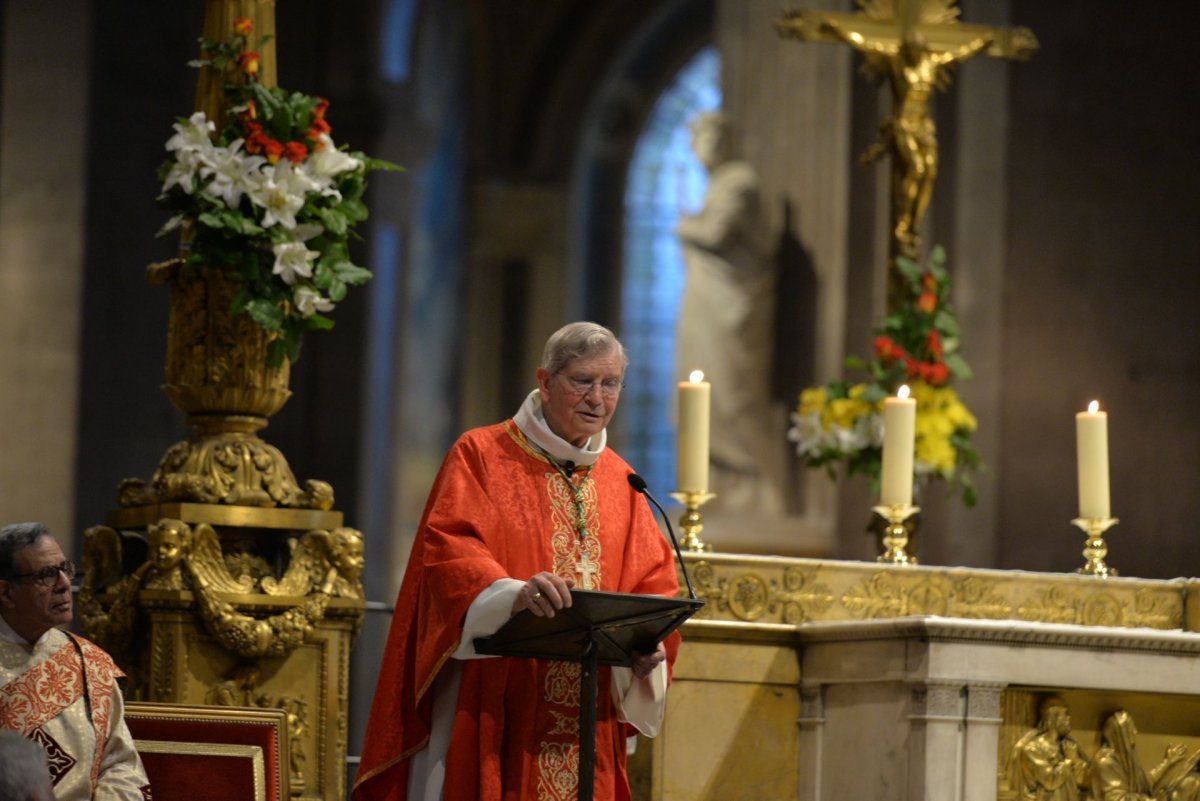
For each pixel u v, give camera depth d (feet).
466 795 16.66
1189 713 21.12
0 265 48.75
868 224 45.96
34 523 17.33
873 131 46.01
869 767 20.71
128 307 50.62
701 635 21.83
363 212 21.18
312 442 65.41
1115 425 43.96
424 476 77.56
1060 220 44.37
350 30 66.80
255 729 18.95
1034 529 43.16
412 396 78.07
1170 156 44.91
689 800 21.63
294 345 20.67
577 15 77.66
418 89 70.13
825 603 22.29
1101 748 20.68
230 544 20.53
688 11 78.07
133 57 51.42
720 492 48.88
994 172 44.11
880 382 27.25
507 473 17.43
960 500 42.65
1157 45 45.19
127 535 20.99
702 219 49.98
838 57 47.42
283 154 20.52
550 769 16.89
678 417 22.61
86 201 49.29
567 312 78.07
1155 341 44.32
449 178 78.89
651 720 17.26
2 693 16.89
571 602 15.33
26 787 12.01
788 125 48.75
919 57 27.45
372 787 17.24
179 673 19.79
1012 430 43.39
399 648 17.13
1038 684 20.04
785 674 22.06
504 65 77.97
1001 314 43.75
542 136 77.97
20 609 17.02
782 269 48.80
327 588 20.40
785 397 48.85
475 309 77.61
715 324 49.57
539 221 77.77
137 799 16.99
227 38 21.29
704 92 80.43
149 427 50.65
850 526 45.80
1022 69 44.60
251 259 20.25
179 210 20.71
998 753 20.26
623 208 80.59
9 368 48.47
